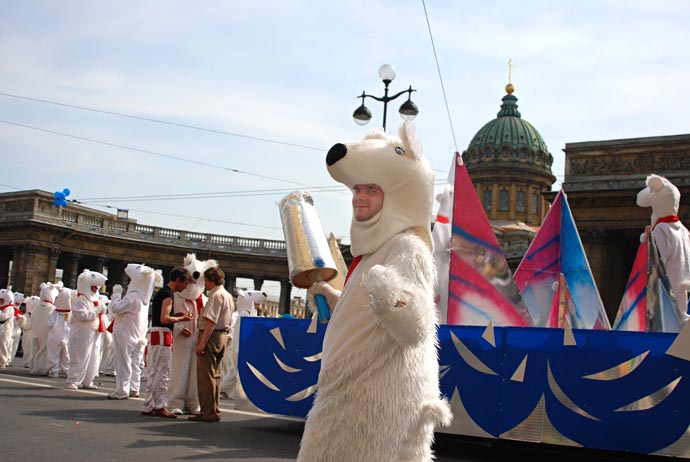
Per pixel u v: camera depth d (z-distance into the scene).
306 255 5.41
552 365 7.68
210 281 10.09
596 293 9.39
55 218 56.47
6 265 61.38
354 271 4.20
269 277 63.00
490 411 7.93
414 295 3.56
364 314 3.91
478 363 8.06
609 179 44.59
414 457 3.77
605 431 7.34
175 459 7.04
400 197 4.21
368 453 3.67
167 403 10.32
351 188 4.37
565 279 9.55
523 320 8.75
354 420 3.71
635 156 44.19
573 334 7.62
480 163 81.12
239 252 62.19
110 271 62.81
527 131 82.31
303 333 9.48
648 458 8.42
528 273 9.80
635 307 8.71
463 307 8.86
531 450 8.81
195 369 10.71
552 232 9.87
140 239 60.22
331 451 3.71
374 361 3.80
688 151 42.59
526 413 7.74
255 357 9.84
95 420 9.20
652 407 7.16
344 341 3.91
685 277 8.83
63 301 16.67
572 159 46.09
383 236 4.14
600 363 7.45
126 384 11.92
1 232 56.97
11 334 19.81
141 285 12.31
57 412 9.66
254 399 9.74
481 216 9.07
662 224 9.02
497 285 8.85
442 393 8.20
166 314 10.13
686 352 7.04
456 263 8.98
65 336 16.66
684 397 7.03
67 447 7.22
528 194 80.00
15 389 12.31
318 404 3.87
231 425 9.80
